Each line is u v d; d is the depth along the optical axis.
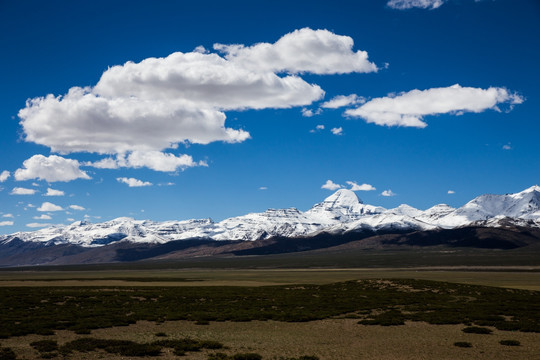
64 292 100.38
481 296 87.69
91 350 43.25
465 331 52.91
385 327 56.53
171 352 42.91
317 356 41.78
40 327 53.53
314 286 112.56
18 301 80.31
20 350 42.59
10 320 58.25
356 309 71.88
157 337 49.84
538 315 64.12
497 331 53.09
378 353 42.94
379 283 107.62
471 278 173.12
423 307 73.19
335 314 66.94
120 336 50.22
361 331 54.06
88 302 80.56
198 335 51.41
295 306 76.19
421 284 103.56
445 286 101.50
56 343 45.28
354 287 105.56
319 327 56.81
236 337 50.44
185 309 71.62
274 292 100.19
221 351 43.62
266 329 55.44
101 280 175.88
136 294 94.00
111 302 80.75
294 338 49.94
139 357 41.00
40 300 82.69
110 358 40.50
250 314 65.62
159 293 97.12
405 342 47.62
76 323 57.22
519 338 49.19
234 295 92.69
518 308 71.38
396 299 84.25
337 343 47.38
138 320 61.34
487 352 43.06
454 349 44.34
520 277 179.38
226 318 62.59
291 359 40.12
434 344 46.56
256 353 42.50
